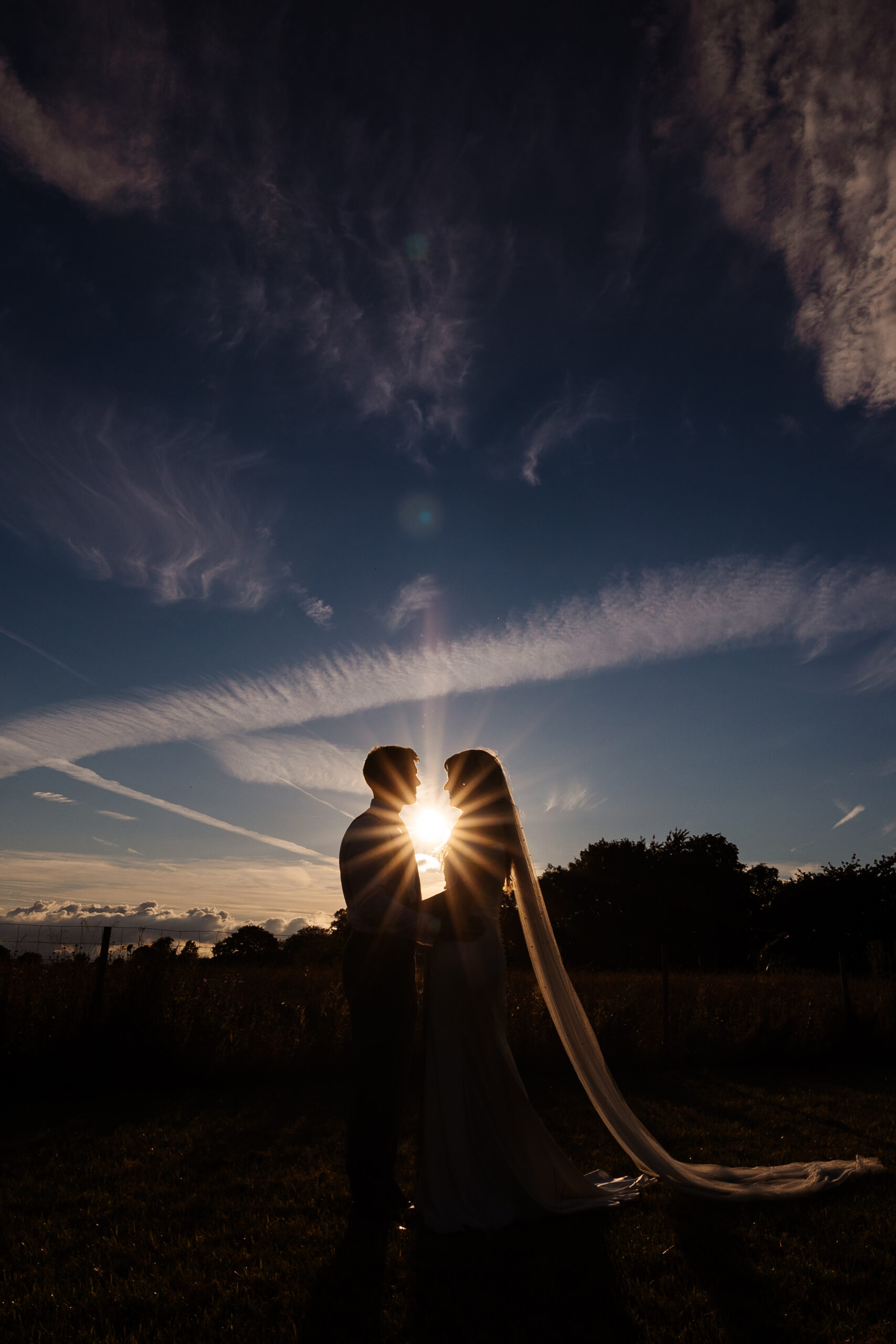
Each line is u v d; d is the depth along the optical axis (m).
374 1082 3.90
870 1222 3.78
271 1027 8.48
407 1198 4.24
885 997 11.40
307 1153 5.20
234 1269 3.28
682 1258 3.30
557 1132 5.88
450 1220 3.69
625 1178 4.47
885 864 43.53
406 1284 3.08
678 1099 7.55
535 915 4.52
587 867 45.91
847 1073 9.64
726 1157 5.18
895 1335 2.66
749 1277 3.12
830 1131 6.11
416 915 3.98
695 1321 2.74
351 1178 3.89
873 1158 5.11
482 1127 3.91
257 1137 5.69
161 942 8.90
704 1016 10.78
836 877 43.81
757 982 12.60
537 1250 3.40
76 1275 3.25
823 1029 10.66
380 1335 2.69
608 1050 9.65
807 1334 2.66
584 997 10.63
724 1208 3.97
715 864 44.53
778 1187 4.29
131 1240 3.65
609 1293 2.98
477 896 4.22
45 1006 8.03
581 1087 7.95
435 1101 3.95
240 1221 3.87
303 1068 8.12
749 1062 10.25
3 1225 3.87
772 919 43.88
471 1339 2.65
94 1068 7.76
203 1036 7.97
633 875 44.69
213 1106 6.78
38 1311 2.92
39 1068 7.72
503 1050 4.04
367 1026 3.94
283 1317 2.83
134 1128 5.91
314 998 9.04
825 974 15.05
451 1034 4.03
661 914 43.16
